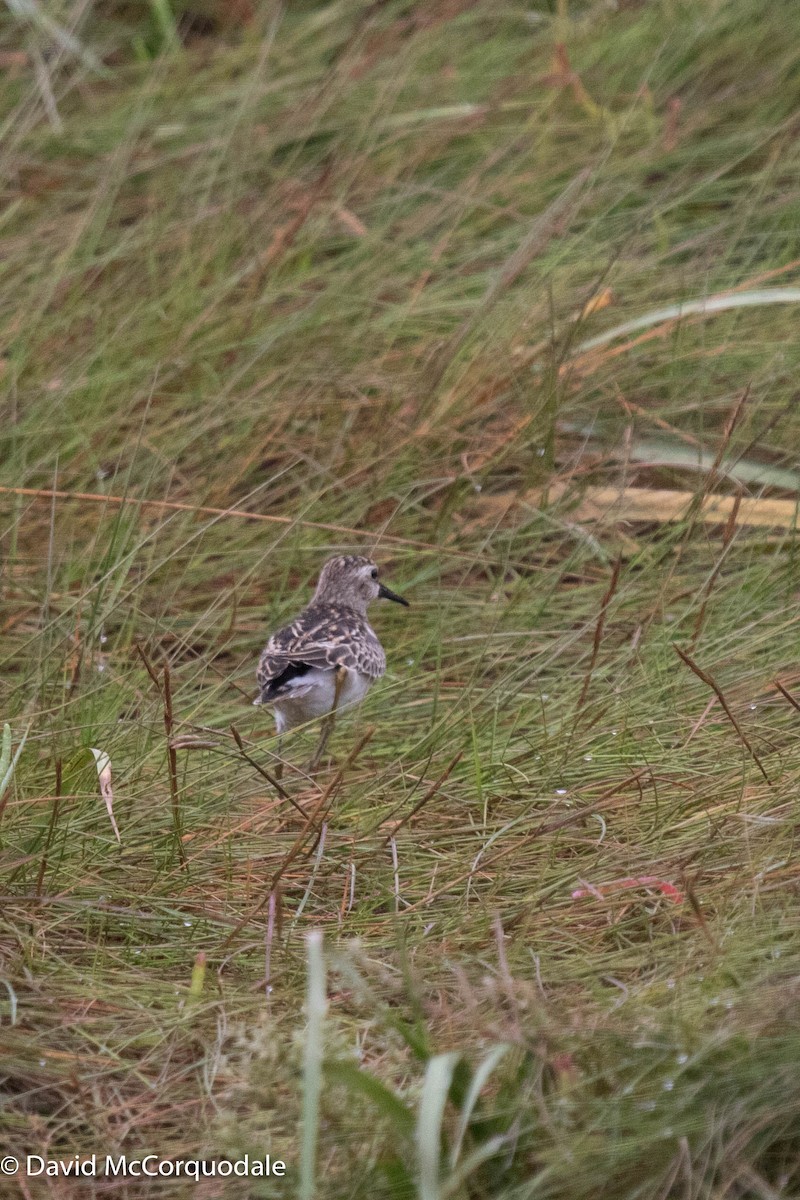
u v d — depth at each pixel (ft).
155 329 48.65
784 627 36.58
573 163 55.57
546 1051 21.94
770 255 51.11
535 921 27.96
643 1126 20.80
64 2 65.77
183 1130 23.44
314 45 63.26
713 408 46.47
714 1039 21.50
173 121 59.21
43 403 45.83
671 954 25.95
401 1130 20.35
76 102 61.46
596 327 48.06
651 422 46.37
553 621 39.93
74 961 27.45
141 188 57.11
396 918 27.76
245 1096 22.79
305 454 45.52
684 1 62.39
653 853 29.60
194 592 41.93
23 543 42.63
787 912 26.50
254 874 30.37
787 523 42.37
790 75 59.67
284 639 36.60
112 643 39.42
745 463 44.34
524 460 45.03
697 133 57.16
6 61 61.11
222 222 52.44
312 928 28.50
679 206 54.39
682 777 32.48
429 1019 24.90
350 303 49.62
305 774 32.09
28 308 49.44
